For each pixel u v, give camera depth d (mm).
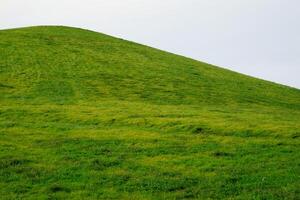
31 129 37969
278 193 23281
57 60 70562
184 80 67375
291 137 35812
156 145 33281
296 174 26266
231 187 24469
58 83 59562
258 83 74688
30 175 26109
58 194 23328
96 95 55531
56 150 31422
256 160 29328
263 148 32312
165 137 35781
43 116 43344
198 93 60562
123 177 26047
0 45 75000
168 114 44625
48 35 87500
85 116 43281
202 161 29250
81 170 27219
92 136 35781
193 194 23547
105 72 67062
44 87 57312
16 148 31688
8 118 42344
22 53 71875
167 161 29297
